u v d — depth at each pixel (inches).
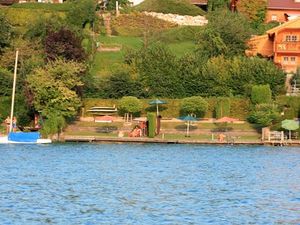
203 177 5511.8
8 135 7805.1
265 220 4037.9
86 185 5039.4
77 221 3951.8
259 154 7042.3
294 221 4025.6
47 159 6437.0
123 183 5157.5
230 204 4439.0
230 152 7175.2
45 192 4724.4
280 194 4790.8
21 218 3991.1
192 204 4426.7
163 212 4195.4
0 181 5118.1
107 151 7126.0
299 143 7859.3
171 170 5866.1
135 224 3909.9
